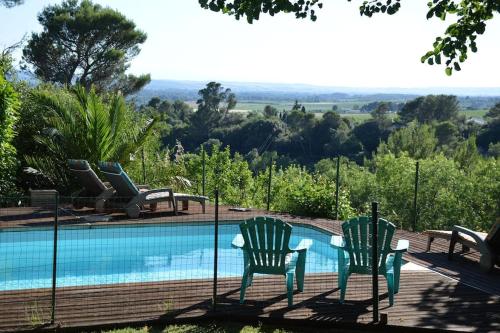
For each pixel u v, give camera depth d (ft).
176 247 37.11
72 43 122.11
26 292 23.97
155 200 42.09
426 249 35.14
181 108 326.44
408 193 105.29
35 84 61.11
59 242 37.24
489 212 101.19
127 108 63.10
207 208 47.44
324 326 21.76
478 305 24.06
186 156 69.56
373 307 21.75
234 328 21.47
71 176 51.11
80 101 54.13
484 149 240.94
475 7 25.36
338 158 45.29
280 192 55.26
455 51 25.20
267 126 276.62
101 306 22.53
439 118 296.10
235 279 26.84
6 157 46.34
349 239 24.13
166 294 24.25
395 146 165.89
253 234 23.62
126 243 37.91
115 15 121.80
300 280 25.26
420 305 23.89
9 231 36.09
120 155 52.54
